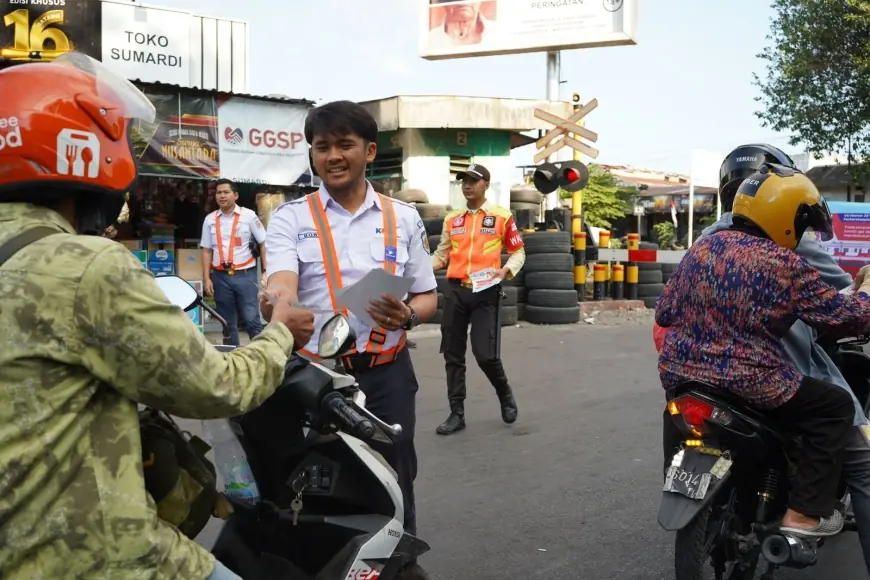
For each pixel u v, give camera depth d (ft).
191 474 6.36
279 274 9.74
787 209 10.14
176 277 7.47
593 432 20.42
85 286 5.21
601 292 45.70
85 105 5.62
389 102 54.85
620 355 31.86
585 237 45.62
